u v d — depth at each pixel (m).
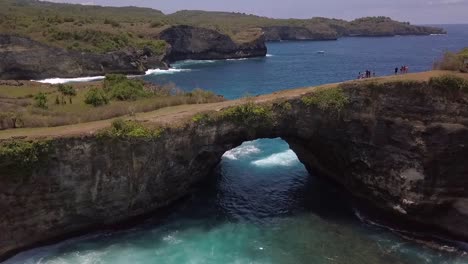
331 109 34.00
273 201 35.44
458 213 30.05
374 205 34.16
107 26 160.00
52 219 28.17
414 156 30.92
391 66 128.00
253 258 27.25
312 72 119.38
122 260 26.61
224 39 173.00
